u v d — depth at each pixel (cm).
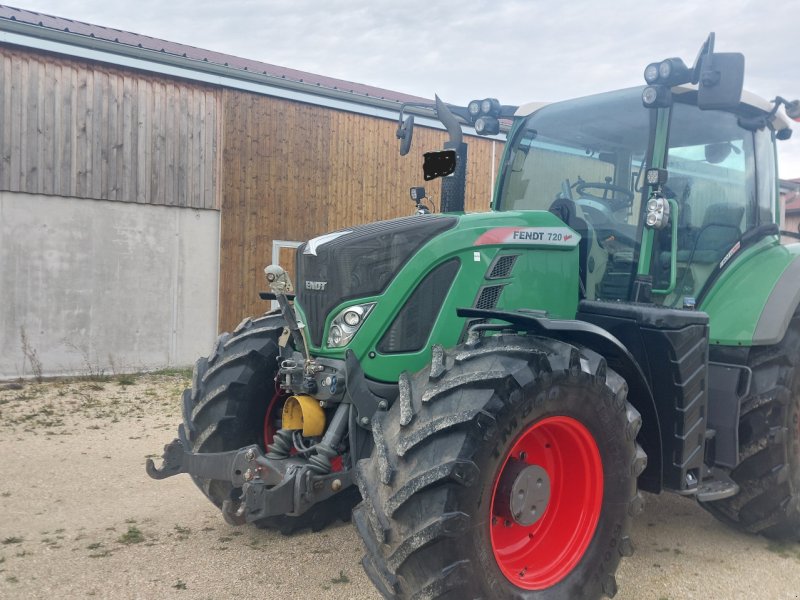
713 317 386
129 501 439
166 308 921
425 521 243
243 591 319
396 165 1088
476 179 1133
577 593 283
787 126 459
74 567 340
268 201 981
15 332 824
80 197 853
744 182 429
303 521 386
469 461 246
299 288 336
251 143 962
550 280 344
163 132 902
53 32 806
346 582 329
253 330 382
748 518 381
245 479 302
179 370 912
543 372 268
